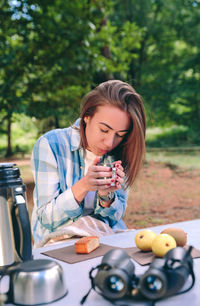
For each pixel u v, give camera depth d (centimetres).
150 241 127
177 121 1777
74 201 158
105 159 184
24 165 926
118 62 793
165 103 1677
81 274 109
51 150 177
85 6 656
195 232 154
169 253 94
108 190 154
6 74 710
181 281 88
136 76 1750
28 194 606
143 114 170
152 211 611
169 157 1298
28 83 733
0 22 629
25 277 89
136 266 114
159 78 1739
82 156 182
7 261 112
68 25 643
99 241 143
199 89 1662
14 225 112
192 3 1691
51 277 90
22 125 1664
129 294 90
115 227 189
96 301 90
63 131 189
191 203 671
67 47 654
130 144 175
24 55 683
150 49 1928
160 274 86
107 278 88
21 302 88
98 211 179
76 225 166
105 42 703
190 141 1792
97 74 727
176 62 1789
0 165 115
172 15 1797
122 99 158
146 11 1767
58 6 651
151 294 86
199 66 1669
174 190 786
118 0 1738
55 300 90
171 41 1783
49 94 790
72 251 133
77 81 713
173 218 564
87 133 171
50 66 683
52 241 168
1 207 112
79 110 181
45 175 173
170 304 88
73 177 182
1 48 669
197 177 934
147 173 977
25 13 630
